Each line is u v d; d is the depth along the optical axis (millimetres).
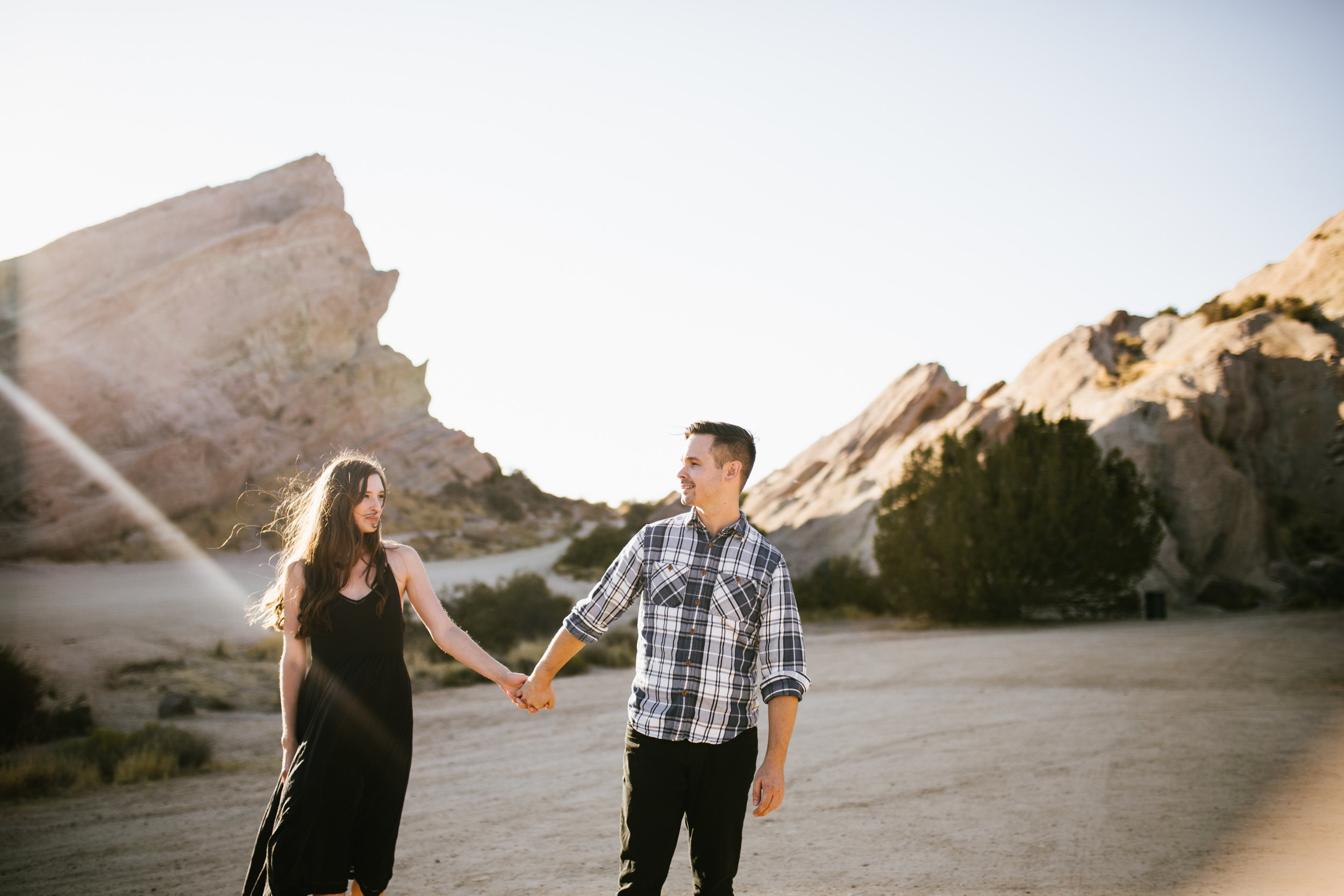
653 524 3225
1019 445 27594
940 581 27266
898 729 9734
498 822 6406
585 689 15492
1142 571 26891
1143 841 5121
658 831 2928
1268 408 40531
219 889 4980
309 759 3107
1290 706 10148
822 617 32281
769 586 3012
